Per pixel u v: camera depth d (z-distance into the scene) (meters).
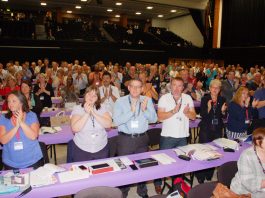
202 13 15.66
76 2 16.08
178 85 2.96
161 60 14.37
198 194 1.97
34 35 14.48
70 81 5.36
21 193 1.88
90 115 2.53
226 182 2.20
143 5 16.00
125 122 2.73
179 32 20.55
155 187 3.26
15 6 17.81
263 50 11.91
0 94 5.62
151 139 3.48
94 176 2.13
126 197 2.96
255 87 6.44
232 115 3.47
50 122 3.99
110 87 4.42
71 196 2.90
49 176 2.07
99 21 21.27
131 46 13.70
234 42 14.20
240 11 13.71
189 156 2.56
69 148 2.81
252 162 2.00
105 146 2.66
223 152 2.71
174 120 3.00
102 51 13.07
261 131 1.97
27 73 9.59
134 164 2.37
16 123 2.27
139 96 2.84
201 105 3.36
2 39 11.03
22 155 2.34
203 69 11.81
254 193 1.99
